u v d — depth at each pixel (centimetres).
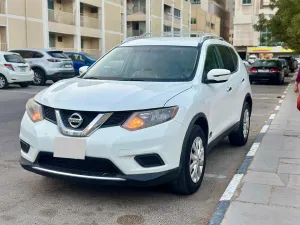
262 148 623
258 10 7156
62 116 396
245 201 402
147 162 387
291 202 400
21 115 984
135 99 397
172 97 415
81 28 3728
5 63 1636
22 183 481
